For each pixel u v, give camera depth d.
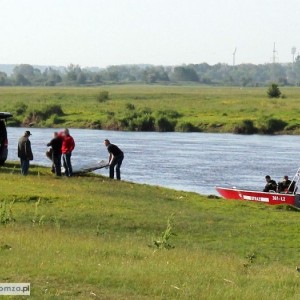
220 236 65.62
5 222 60.84
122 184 93.88
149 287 38.22
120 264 44.16
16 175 92.62
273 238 66.44
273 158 159.38
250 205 86.31
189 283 39.91
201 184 119.81
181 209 78.69
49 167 107.31
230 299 37.00
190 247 58.66
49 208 71.62
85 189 85.62
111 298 35.59
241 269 47.12
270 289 40.72
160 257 48.38
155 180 122.44
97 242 53.81
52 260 43.50
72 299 34.62
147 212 73.75
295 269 50.47
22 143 93.50
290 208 86.62
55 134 96.12
